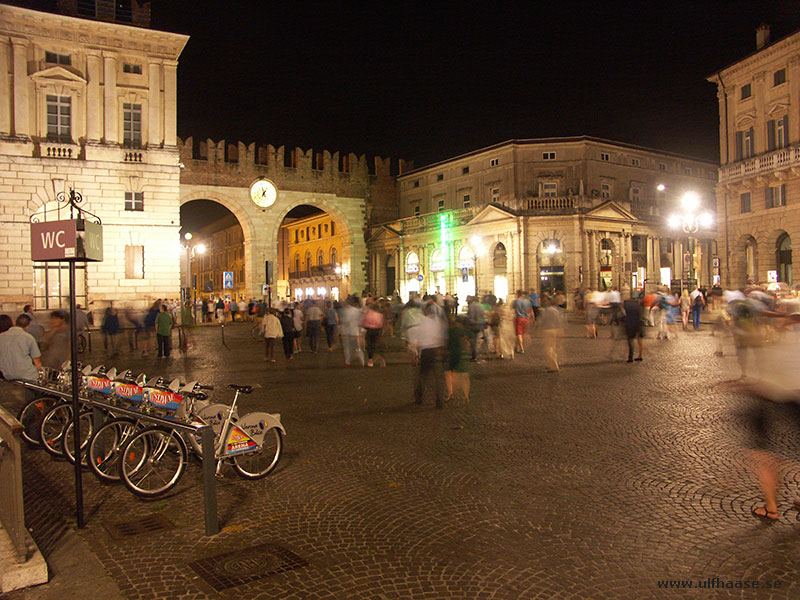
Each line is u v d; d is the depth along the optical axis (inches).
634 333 689.0
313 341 884.6
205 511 229.3
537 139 1793.8
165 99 1425.9
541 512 244.7
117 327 885.8
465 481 284.7
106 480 295.6
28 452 360.8
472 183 1958.7
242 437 291.1
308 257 2719.0
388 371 663.8
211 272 3255.4
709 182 2148.1
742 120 1425.9
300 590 185.8
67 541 223.3
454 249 1898.4
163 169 1416.1
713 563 198.5
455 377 561.9
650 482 279.0
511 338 741.3
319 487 281.4
